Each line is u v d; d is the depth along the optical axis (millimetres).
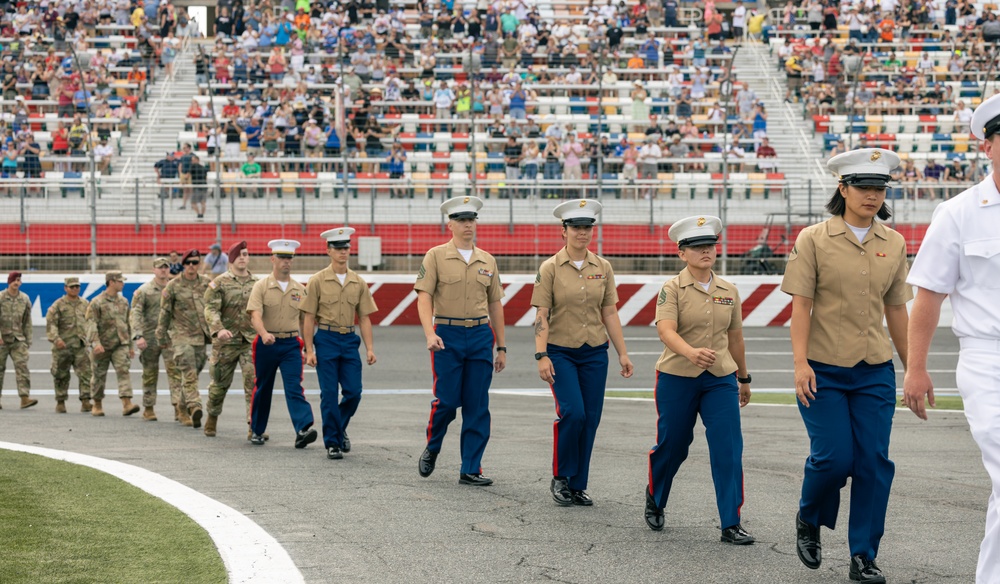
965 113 37469
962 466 10820
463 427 9891
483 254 10031
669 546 7480
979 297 5434
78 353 16156
